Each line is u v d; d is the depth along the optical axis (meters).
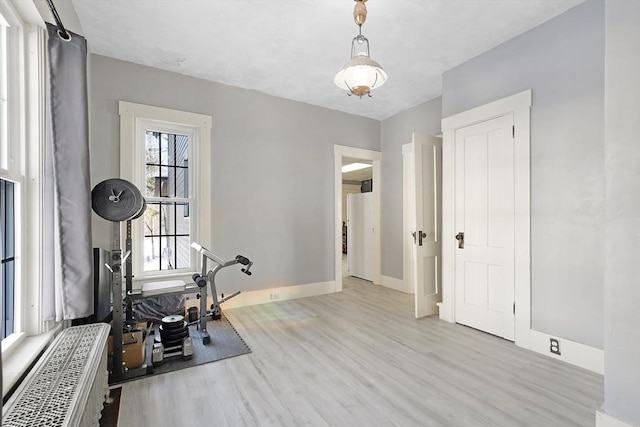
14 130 1.66
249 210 3.87
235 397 1.93
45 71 1.79
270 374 2.20
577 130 2.33
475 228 3.06
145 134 3.36
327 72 3.43
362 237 5.70
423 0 2.26
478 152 3.04
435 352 2.54
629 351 1.47
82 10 2.39
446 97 3.36
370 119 4.95
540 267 2.54
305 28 2.62
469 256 3.11
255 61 3.19
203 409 1.81
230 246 3.74
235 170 3.78
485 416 1.74
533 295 2.59
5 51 1.62
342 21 2.52
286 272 4.14
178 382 2.10
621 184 1.51
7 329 1.61
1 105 1.60
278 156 4.09
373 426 1.67
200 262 3.55
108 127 3.08
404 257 4.57
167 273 3.44
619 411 1.49
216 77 3.55
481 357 2.45
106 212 2.06
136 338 2.37
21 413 1.05
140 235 3.31
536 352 2.54
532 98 2.60
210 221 3.59
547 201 2.50
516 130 2.71
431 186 3.58
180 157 3.57
